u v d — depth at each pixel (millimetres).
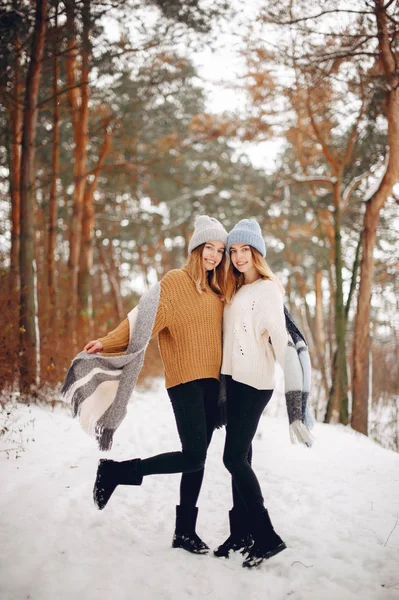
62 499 3154
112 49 7473
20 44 6859
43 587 2162
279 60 7371
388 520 3074
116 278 23500
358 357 7645
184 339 2609
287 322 2744
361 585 2273
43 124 10547
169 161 12492
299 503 3410
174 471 2512
